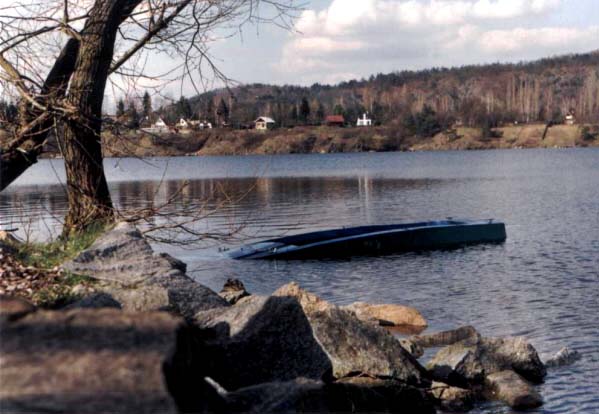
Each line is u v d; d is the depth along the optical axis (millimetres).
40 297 8094
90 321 4762
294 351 7590
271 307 7723
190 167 113500
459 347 13086
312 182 74500
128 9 12742
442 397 11398
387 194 57562
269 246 28078
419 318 17328
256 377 7359
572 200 50406
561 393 12328
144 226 29344
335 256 28250
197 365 5234
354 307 17844
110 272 8891
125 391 3938
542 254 27797
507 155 153875
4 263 9133
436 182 72438
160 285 8555
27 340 4480
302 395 6234
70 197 12617
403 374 11023
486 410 11492
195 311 8258
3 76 11297
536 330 16812
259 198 53938
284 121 194875
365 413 8836
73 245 10711
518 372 13055
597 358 14281
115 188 64688
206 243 29516
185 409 4570
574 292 20875
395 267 25859
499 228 31812
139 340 4508
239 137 127000
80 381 4008
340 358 10992
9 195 53062
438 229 30516
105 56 12273
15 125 12305
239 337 7449
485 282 22797
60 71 12703
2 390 3912
